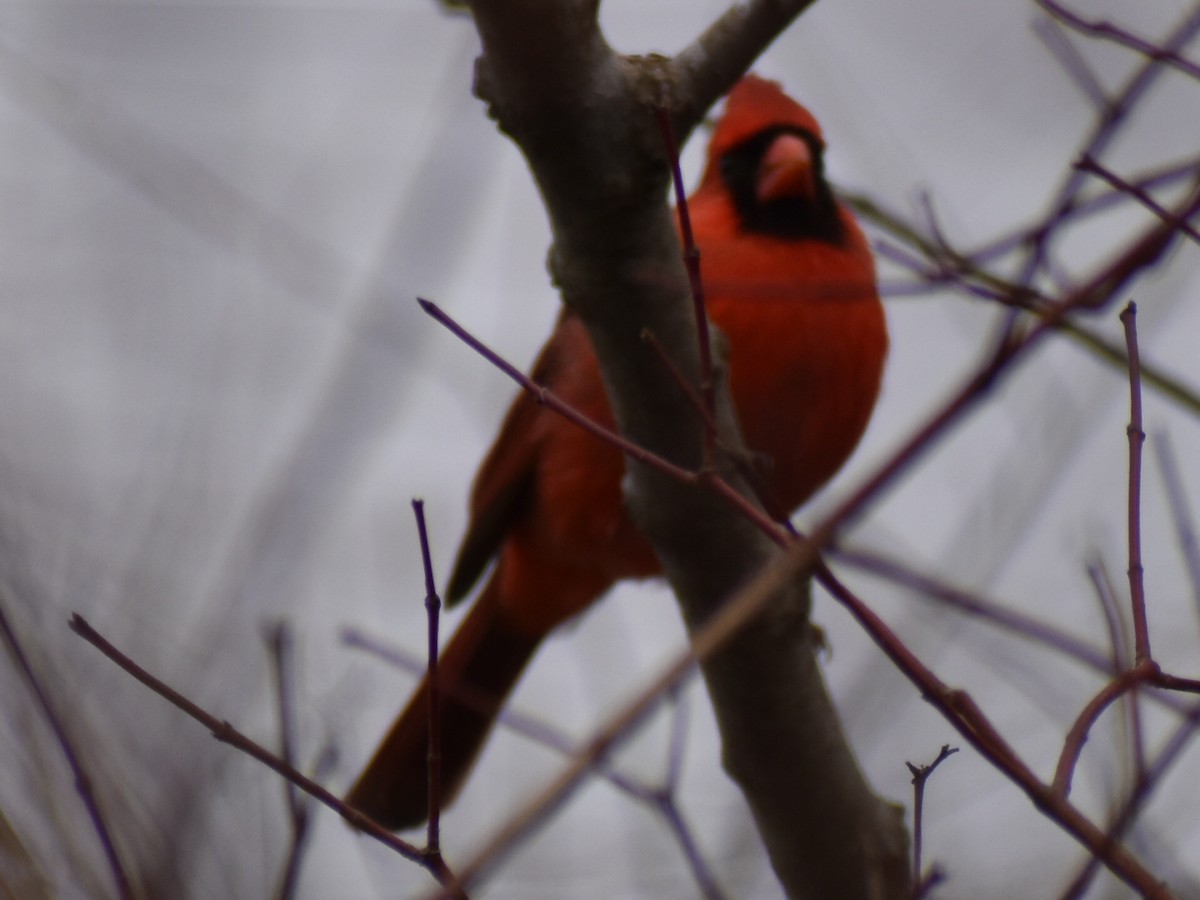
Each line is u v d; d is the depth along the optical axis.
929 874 4.05
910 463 3.40
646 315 4.94
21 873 4.05
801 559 3.39
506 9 4.35
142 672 3.96
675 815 5.09
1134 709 3.63
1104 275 3.63
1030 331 3.66
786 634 5.18
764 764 5.39
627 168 4.69
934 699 3.69
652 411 5.08
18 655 4.29
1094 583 4.68
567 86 4.53
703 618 5.34
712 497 5.10
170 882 4.44
